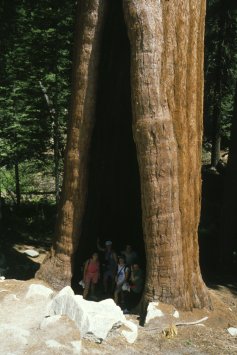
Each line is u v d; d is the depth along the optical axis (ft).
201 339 29.48
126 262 40.32
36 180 90.53
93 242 44.11
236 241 56.18
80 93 34.81
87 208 41.75
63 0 58.49
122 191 46.57
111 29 37.14
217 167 92.22
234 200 51.98
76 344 25.58
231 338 30.19
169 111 31.78
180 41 32.27
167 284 32.09
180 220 32.60
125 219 47.67
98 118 40.86
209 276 50.11
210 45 85.10
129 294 39.42
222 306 35.24
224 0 61.87
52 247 37.45
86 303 29.60
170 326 29.84
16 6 58.34
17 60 62.13
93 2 33.78
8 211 70.44
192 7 33.22
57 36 59.67
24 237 60.54
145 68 31.17
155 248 32.14
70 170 35.76
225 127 98.37
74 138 35.40
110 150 44.06
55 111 62.95
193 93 33.55
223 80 89.04
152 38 31.12
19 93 63.52
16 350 24.79
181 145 32.63
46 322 27.27
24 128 64.13
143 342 28.37
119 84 40.83
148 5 31.14
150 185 31.65
